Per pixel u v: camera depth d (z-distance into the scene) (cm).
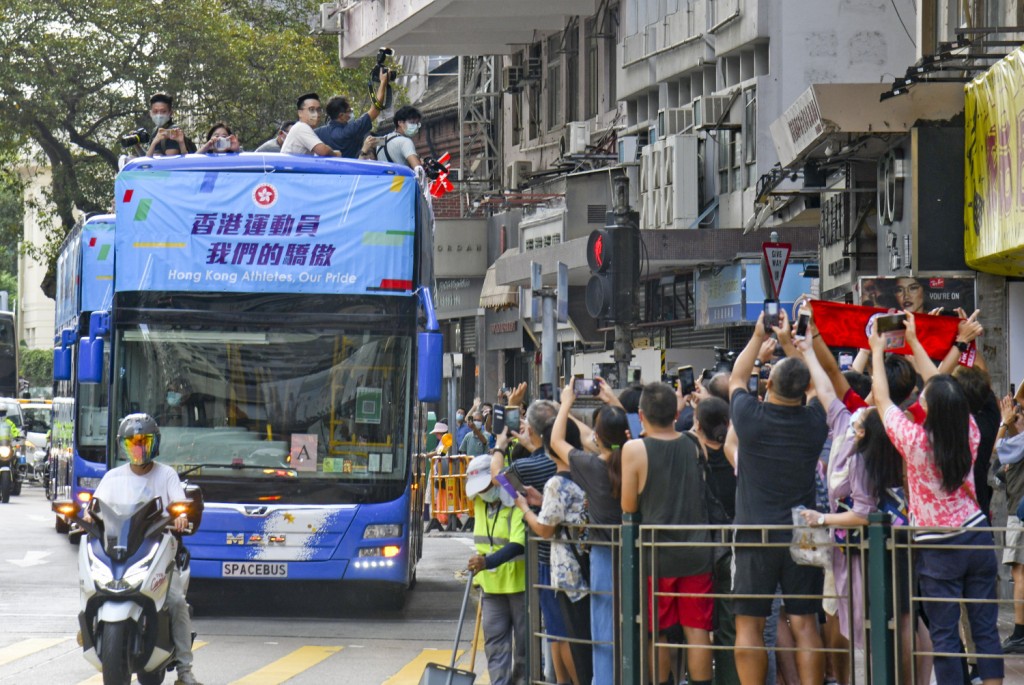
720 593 1220
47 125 6112
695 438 1370
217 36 6031
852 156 2602
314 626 2122
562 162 5138
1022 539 1720
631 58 4797
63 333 3494
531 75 5831
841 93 2236
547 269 4241
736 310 3709
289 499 2109
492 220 5659
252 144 6272
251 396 2128
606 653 1276
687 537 1213
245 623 2150
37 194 11456
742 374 1241
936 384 1194
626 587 1222
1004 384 2206
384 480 2127
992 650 1194
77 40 5953
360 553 2114
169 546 1470
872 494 1227
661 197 4341
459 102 6538
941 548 1166
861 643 1170
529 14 5478
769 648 1193
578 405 2161
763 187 3002
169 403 2123
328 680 1658
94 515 1471
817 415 1199
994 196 2059
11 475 5278
